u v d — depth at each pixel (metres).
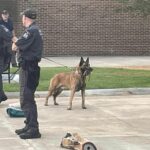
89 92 15.27
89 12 27.22
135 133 10.24
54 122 11.26
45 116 11.92
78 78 12.55
